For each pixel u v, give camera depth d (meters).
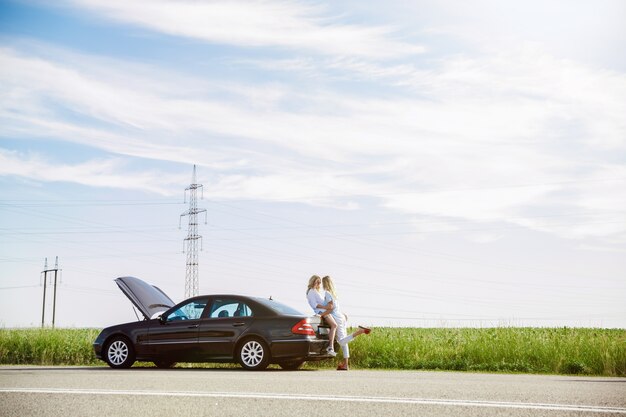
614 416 6.61
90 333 21.17
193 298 14.36
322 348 13.75
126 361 14.41
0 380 10.26
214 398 7.95
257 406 7.35
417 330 31.67
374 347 16.64
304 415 6.78
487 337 17.98
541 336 18.70
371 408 7.16
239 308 13.86
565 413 6.77
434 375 12.15
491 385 9.58
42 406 7.39
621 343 15.09
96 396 8.15
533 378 11.71
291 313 13.88
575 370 14.62
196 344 13.81
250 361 13.39
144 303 16.36
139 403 7.59
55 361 18.41
